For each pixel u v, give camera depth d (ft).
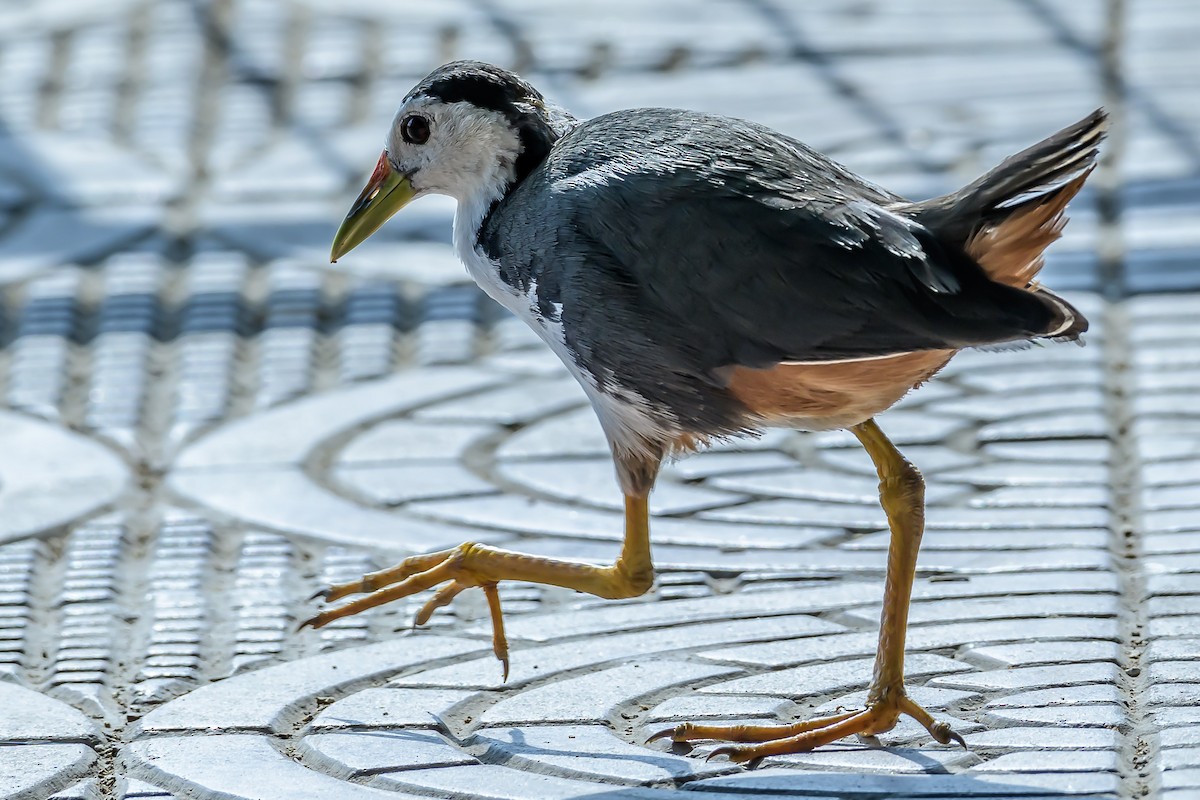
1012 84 61.87
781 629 30.96
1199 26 67.00
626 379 27.55
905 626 26.58
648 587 28.45
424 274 50.11
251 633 31.76
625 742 27.09
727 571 33.71
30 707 29.09
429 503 37.35
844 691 28.50
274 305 48.14
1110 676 28.22
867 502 36.58
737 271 26.00
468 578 28.45
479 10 70.90
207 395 43.24
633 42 67.05
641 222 26.68
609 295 26.89
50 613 32.83
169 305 48.37
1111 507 35.37
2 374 44.45
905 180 53.72
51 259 50.93
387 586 29.09
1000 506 35.76
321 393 43.47
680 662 29.89
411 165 30.12
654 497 37.22
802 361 26.05
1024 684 28.12
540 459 39.47
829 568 33.53
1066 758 25.64
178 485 38.58
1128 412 40.16
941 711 27.43
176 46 67.05
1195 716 26.53
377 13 70.69
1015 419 40.09
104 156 58.44
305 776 26.40
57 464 39.65
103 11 71.00
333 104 62.54
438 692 29.14
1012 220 24.63
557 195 27.66
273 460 39.75
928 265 25.00
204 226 53.16
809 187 26.43
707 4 71.51
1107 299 46.29
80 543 35.68
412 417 41.98
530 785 25.76
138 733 28.09
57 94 63.57
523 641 31.07
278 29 69.15
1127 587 31.81
